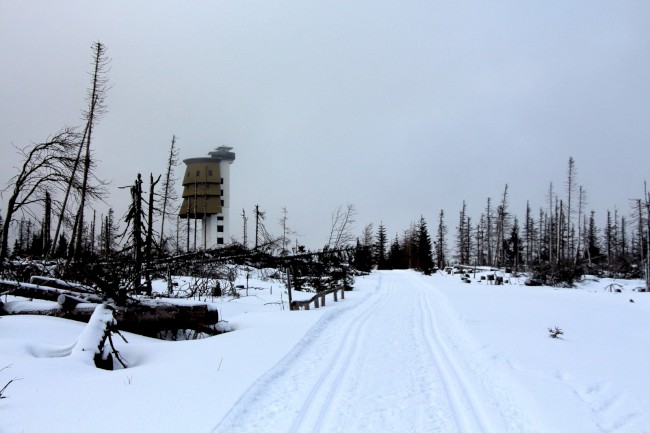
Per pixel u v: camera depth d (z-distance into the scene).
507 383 7.83
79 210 23.36
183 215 61.62
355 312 17.80
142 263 16.78
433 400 7.05
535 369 8.75
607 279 41.97
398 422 6.12
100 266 12.48
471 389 7.61
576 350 10.48
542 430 5.76
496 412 6.50
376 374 8.55
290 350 10.21
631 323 15.02
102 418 5.82
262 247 19.72
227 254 18.91
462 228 81.19
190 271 20.98
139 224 15.62
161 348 10.65
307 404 6.76
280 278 33.28
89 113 26.05
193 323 12.21
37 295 12.80
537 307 19.23
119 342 11.09
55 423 5.62
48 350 9.34
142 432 5.38
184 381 7.63
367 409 6.61
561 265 40.31
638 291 34.09
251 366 8.74
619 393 7.28
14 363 8.09
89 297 12.49
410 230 101.00
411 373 8.63
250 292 26.06
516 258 70.69
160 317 12.04
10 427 5.46
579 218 60.66
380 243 92.94
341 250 22.33
